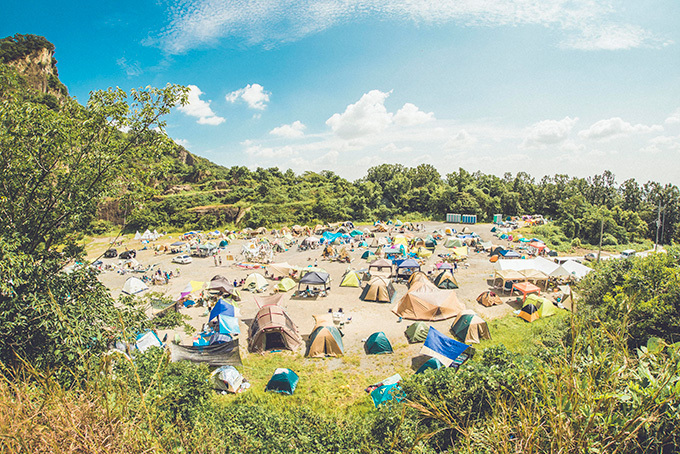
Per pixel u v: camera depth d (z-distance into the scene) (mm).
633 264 15156
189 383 9875
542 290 27969
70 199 10883
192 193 92250
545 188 91938
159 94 11961
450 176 100875
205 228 75688
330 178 120750
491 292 26406
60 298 9414
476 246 47094
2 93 10430
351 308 24750
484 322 19266
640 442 2799
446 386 9391
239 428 9547
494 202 86812
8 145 10086
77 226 11617
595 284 16422
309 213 82812
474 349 16703
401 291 28750
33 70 81438
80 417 3367
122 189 12422
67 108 11414
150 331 17234
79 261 11039
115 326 10656
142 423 3887
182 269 38406
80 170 10867
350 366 17016
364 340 19734
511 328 20969
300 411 11281
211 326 21094
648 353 3320
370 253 44000
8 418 3340
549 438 2725
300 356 18125
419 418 8789
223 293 27594
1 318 8133
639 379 3010
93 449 3062
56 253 10734
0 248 8438
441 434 8125
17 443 3119
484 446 3215
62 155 10773
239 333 20188
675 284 10875
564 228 63156
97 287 10820
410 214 86500
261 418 10453
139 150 12258
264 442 9336
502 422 3098
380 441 8789
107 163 11266
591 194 98500
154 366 9945
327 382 15602
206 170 111938
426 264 38719
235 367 16562
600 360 3059
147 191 12898
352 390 14969
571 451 2590
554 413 2789
